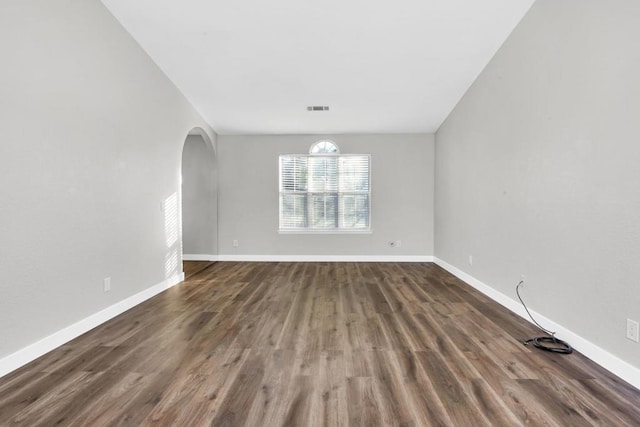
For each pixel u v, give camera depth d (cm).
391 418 176
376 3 330
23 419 175
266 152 663
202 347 264
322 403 189
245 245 668
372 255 662
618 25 218
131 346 267
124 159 359
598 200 236
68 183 282
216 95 504
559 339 276
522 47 336
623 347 216
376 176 658
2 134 225
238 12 342
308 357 246
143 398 194
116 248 346
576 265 260
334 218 668
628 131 211
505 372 224
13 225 233
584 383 210
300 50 402
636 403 189
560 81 278
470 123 471
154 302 388
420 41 383
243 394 198
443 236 595
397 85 475
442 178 602
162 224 439
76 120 290
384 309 360
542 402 190
